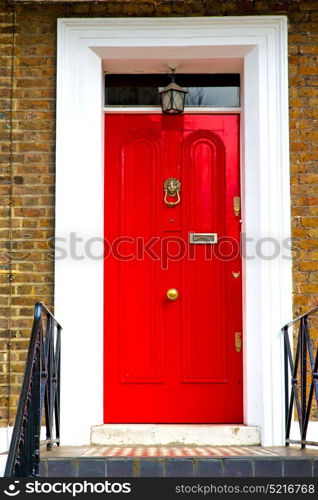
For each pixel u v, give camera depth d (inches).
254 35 195.6
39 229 192.2
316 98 194.9
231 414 199.5
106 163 205.8
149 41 196.1
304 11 196.7
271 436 185.9
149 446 186.5
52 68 195.9
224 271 203.0
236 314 201.9
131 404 199.8
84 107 194.7
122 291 202.4
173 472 149.4
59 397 183.0
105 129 207.0
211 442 187.9
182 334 201.6
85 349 189.0
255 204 194.4
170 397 200.1
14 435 131.3
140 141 206.5
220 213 204.5
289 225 190.7
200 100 208.2
